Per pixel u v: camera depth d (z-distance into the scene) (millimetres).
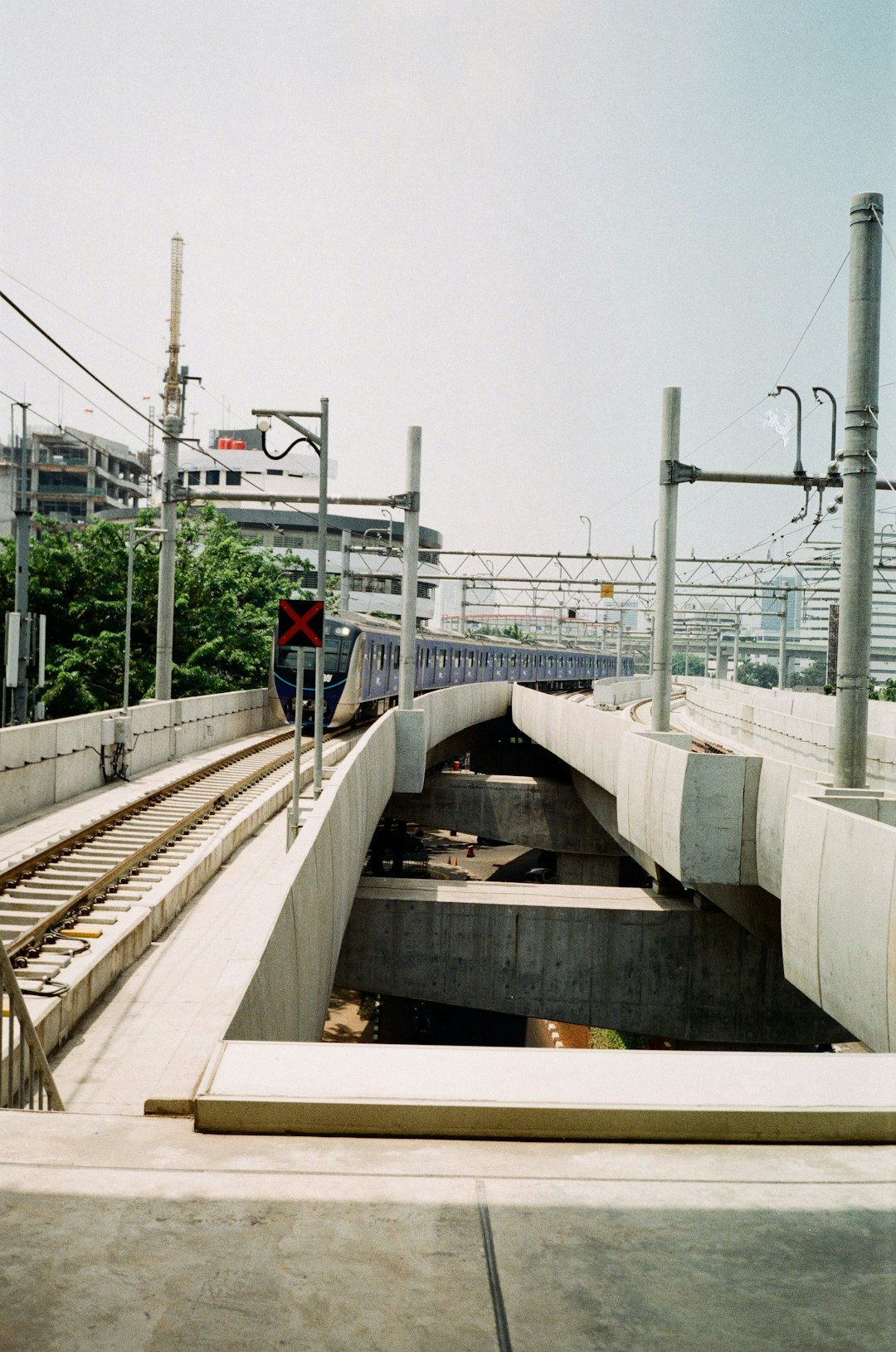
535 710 42031
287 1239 3746
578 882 42938
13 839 17438
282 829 19172
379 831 43000
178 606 37375
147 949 11688
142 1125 4629
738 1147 4559
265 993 8453
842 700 14711
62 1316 3273
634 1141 4578
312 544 90500
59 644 34500
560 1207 4035
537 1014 25656
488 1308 3406
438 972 25766
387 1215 3932
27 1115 4688
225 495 28281
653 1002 25578
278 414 21094
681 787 18281
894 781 22125
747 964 25547
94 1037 9109
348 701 35969
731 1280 3605
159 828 18422
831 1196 4176
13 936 11727
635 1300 3477
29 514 25828
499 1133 4559
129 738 24719
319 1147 4445
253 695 37875
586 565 47406
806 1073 4992
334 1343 3203
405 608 28016
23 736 19688
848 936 12055
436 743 34594
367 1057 4980
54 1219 3816
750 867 18062
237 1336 3213
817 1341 3293
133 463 123250
